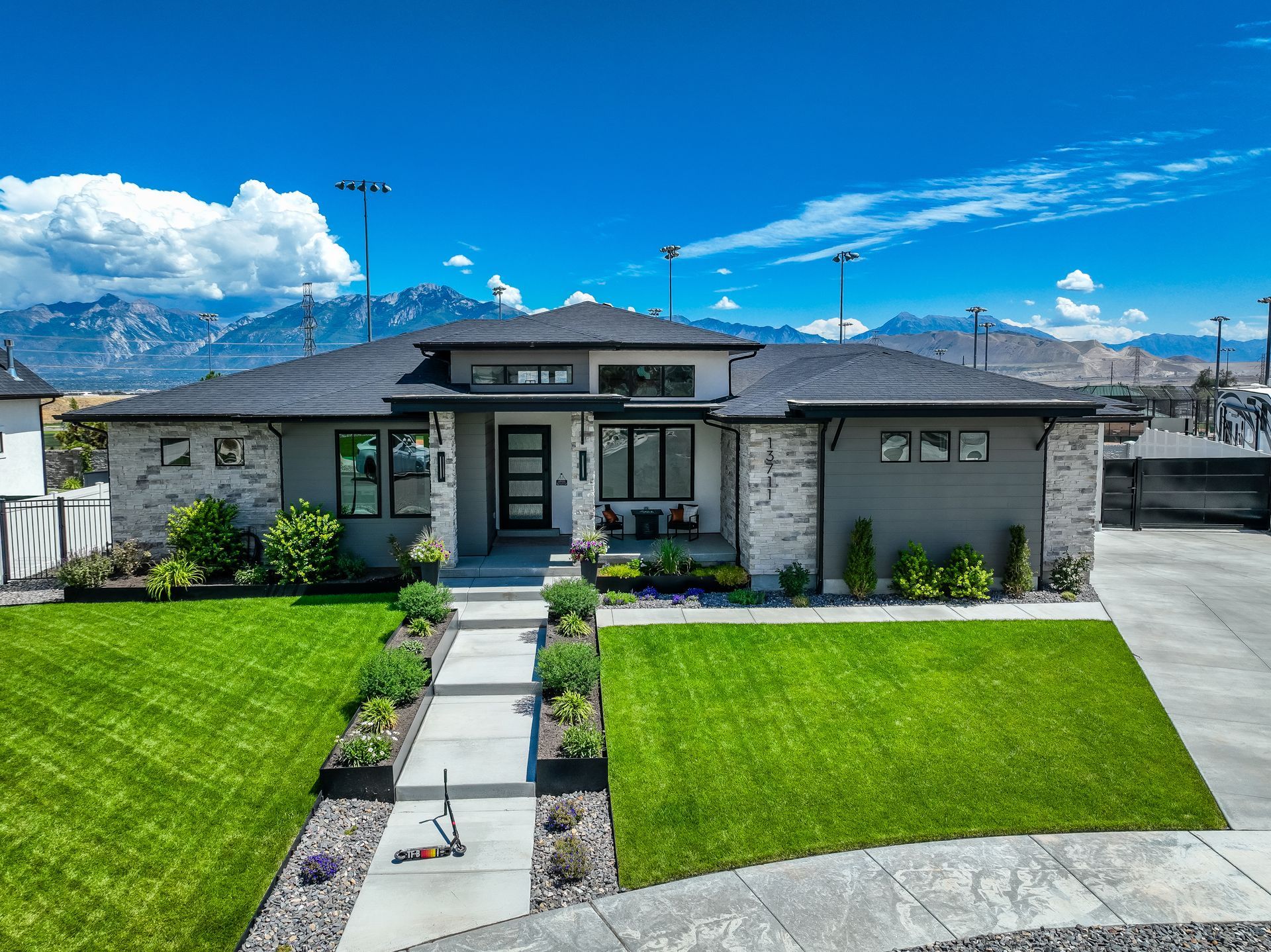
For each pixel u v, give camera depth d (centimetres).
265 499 1580
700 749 948
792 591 1483
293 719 1027
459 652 1237
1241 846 761
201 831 803
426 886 725
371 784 868
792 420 1479
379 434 1573
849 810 827
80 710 1038
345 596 1459
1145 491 2381
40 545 1972
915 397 1516
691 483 1847
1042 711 1042
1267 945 624
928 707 1052
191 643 1250
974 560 1498
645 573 1548
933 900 689
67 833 792
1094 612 1430
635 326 1934
